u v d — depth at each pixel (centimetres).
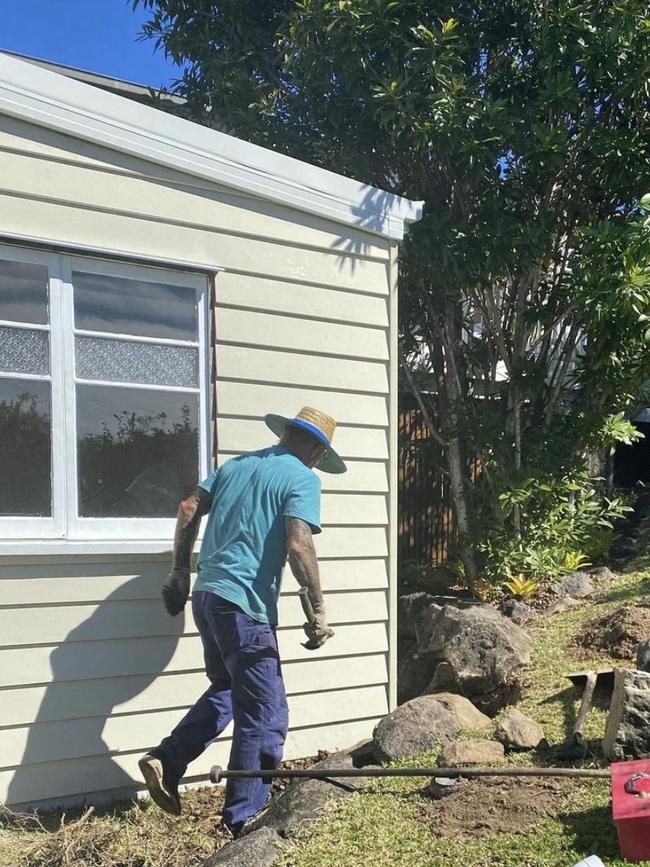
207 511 425
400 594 841
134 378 448
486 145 703
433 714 437
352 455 514
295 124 835
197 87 901
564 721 433
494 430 780
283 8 878
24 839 385
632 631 529
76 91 426
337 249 513
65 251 427
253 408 482
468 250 720
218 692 413
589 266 718
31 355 420
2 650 408
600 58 711
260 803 394
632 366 797
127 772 436
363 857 331
